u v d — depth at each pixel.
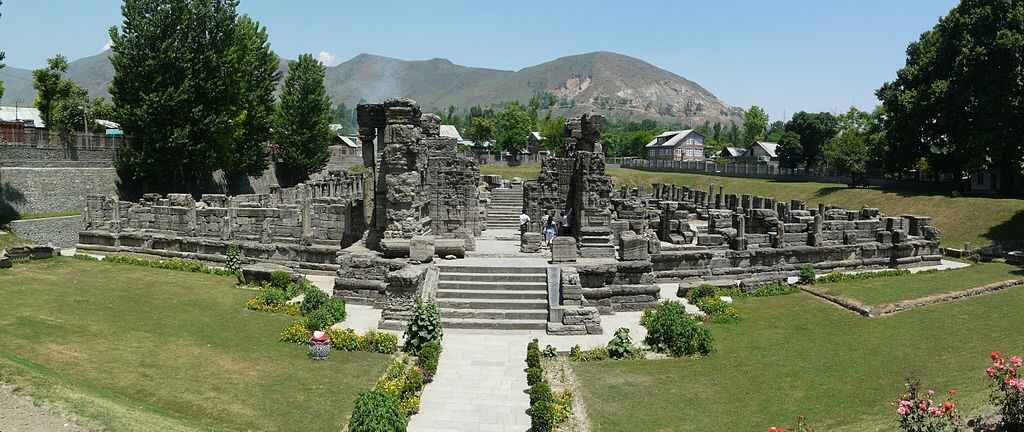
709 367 21.56
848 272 40.00
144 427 14.21
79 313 25.17
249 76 75.06
